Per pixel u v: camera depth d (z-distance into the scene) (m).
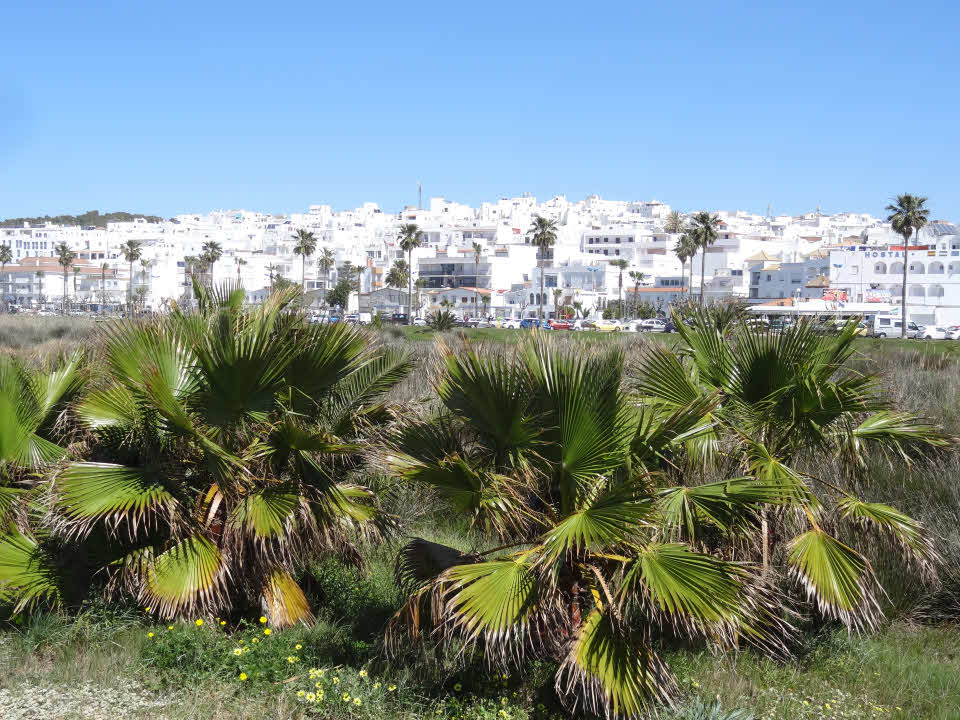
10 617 6.40
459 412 5.96
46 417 7.26
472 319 110.75
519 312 124.75
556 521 5.71
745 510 5.80
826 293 91.06
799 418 6.90
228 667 5.81
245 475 6.37
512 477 5.82
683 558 5.23
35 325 43.00
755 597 5.53
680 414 5.64
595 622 5.25
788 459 7.02
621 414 5.59
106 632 6.21
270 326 6.64
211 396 6.47
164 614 6.16
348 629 6.73
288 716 5.30
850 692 6.01
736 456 6.70
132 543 6.47
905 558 6.45
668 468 6.42
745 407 6.88
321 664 6.02
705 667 6.18
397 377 7.72
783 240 191.38
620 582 5.34
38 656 6.03
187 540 6.35
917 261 100.12
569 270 130.38
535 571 5.38
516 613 5.18
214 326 6.79
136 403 6.57
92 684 5.58
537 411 5.73
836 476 8.66
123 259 171.88
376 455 6.07
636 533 5.21
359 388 7.51
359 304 123.38
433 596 5.41
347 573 7.89
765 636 6.12
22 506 6.64
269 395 6.61
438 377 6.06
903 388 14.04
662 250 165.00
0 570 6.32
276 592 6.65
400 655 6.05
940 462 9.24
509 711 5.45
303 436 6.42
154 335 6.79
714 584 5.11
